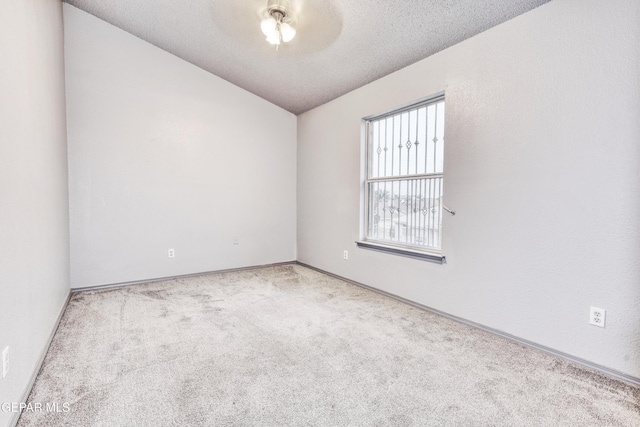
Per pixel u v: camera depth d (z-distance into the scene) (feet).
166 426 4.93
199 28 11.17
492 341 7.80
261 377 6.27
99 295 11.30
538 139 7.17
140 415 5.16
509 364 6.73
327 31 9.62
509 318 7.87
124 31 12.27
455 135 8.93
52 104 8.80
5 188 4.99
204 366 6.66
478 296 8.52
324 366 6.68
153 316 9.37
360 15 8.65
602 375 6.28
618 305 6.15
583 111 6.47
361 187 12.42
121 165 12.37
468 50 8.53
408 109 10.68
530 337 7.48
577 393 5.74
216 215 14.48
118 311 9.75
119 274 12.48
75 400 5.51
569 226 6.75
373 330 8.47
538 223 7.24
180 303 10.52
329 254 14.32
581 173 6.55
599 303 6.39
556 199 6.93
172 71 13.25
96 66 11.81
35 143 6.84
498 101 7.89
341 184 13.46
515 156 7.60
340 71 11.52
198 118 13.88
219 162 14.46
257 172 15.52
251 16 9.80
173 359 6.93
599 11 6.20
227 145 14.62
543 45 7.03
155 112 12.95
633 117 5.87
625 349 6.10
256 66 12.73
